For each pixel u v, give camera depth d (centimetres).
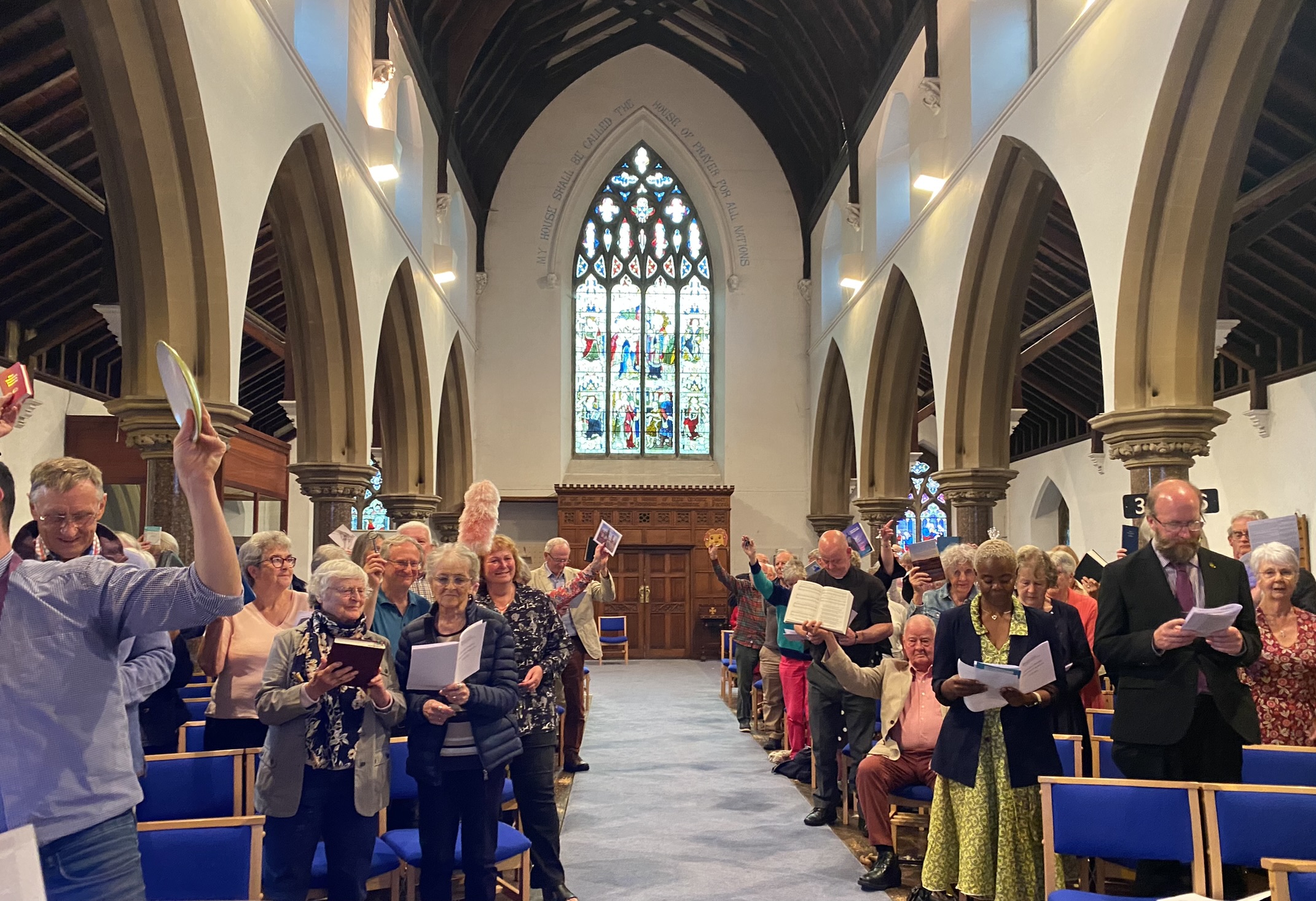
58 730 210
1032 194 962
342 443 1029
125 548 371
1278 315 1186
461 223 1770
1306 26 797
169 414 646
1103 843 351
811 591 586
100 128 621
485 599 461
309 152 891
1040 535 2077
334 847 366
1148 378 700
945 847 442
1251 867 339
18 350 1134
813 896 506
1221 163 660
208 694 540
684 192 2106
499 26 1574
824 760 647
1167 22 650
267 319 1469
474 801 402
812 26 1520
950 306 1100
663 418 2075
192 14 613
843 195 1684
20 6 768
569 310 2072
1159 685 388
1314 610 502
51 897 205
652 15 1981
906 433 1466
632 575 1916
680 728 1055
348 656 340
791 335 2030
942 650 440
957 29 1073
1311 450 1155
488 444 1970
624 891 514
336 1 977
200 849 298
